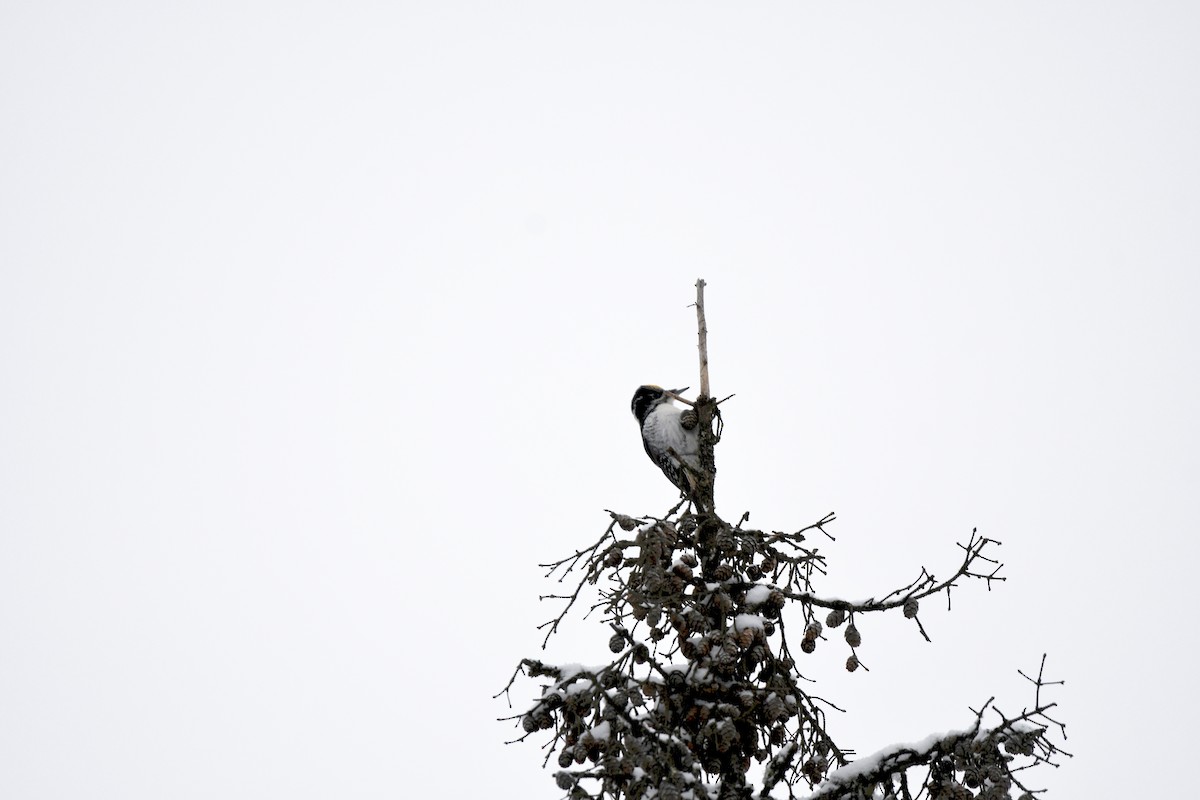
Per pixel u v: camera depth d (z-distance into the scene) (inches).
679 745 424.2
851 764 436.1
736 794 426.9
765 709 438.0
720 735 425.1
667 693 440.8
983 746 413.4
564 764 440.5
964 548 442.9
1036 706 414.0
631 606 452.1
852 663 453.1
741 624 448.8
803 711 453.4
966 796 417.1
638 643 446.6
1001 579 441.4
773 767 452.4
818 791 432.8
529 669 462.0
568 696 446.3
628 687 426.9
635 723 419.2
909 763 431.2
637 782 412.2
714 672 442.9
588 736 435.5
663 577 458.6
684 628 455.5
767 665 456.8
